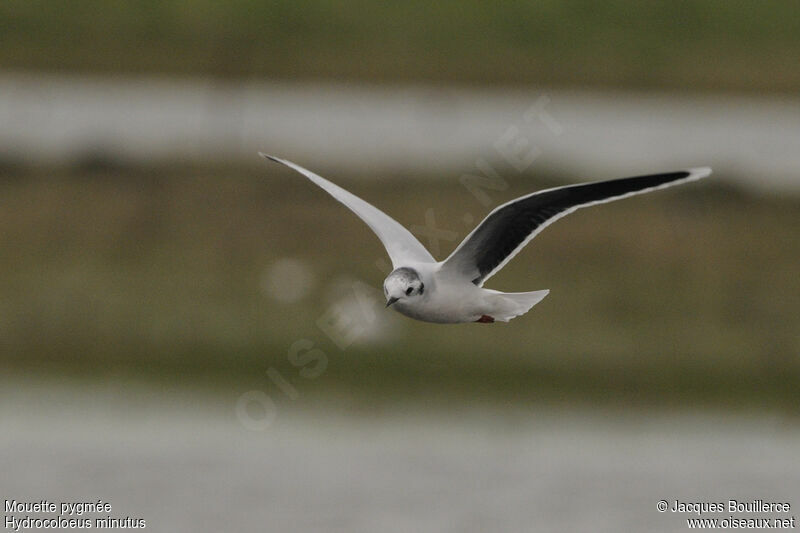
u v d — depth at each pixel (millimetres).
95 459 14648
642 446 15523
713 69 38156
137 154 25031
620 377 17172
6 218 20984
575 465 14891
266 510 13617
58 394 16469
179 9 38250
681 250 20344
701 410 16656
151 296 18703
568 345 17625
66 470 14383
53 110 30438
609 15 40250
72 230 20781
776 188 23875
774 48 39969
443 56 37156
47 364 17203
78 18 37375
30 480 14117
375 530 13023
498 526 13344
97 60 35531
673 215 21516
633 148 29141
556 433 15812
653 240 20516
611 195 8414
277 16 38281
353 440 15484
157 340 17703
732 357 17688
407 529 13273
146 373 17047
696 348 17828
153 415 16031
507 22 39344
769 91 37031
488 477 14508
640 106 34406
